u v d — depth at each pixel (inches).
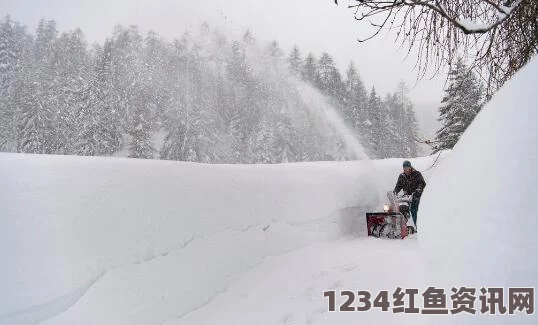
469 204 61.6
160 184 164.4
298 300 147.6
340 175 288.7
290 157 1083.9
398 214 255.8
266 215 208.5
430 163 379.9
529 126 59.4
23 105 1138.0
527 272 49.7
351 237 255.0
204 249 164.9
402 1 82.2
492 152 62.7
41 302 108.1
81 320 114.7
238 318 140.4
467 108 358.3
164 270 145.0
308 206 238.8
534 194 53.2
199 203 175.3
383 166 352.8
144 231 144.6
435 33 139.9
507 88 70.5
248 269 180.7
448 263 61.0
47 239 117.0
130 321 125.6
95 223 130.7
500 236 54.2
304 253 207.5
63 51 1471.5
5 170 129.0
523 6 124.4
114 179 149.5
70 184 135.1
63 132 1107.9
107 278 125.7
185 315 144.6
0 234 109.1
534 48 137.7
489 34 141.9
